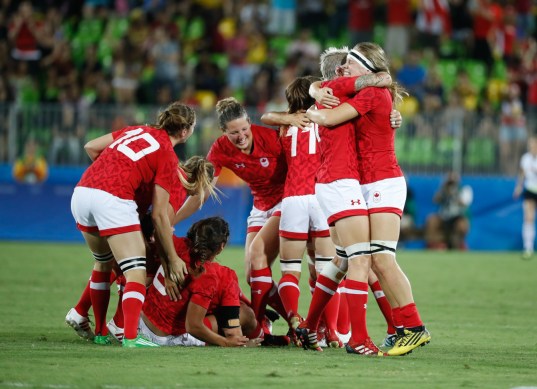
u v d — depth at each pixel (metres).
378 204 24.44
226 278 26.16
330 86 24.80
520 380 20.47
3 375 19.73
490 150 73.25
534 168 67.94
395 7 86.94
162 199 25.14
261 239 28.23
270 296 28.33
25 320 32.12
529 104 83.00
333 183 24.58
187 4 87.69
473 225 73.31
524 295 44.66
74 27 85.44
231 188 70.62
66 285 43.66
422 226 73.00
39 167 69.62
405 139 72.38
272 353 24.50
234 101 28.64
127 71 77.00
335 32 89.69
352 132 24.64
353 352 24.72
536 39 93.81
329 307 27.25
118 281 27.41
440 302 41.19
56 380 19.16
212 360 22.62
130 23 83.31
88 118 70.12
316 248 27.88
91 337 27.53
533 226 69.06
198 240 25.59
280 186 29.28
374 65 24.89
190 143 69.06
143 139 25.48
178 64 79.12
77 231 70.12
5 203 69.62
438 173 72.94
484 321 35.06
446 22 89.00
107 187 25.02
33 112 69.62
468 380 20.28
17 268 50.44
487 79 88.56
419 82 81.12
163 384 18.89
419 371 21.52
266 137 28.81
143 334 26.36
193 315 25.64
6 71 77.25
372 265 24.70
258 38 85.62
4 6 82.44
